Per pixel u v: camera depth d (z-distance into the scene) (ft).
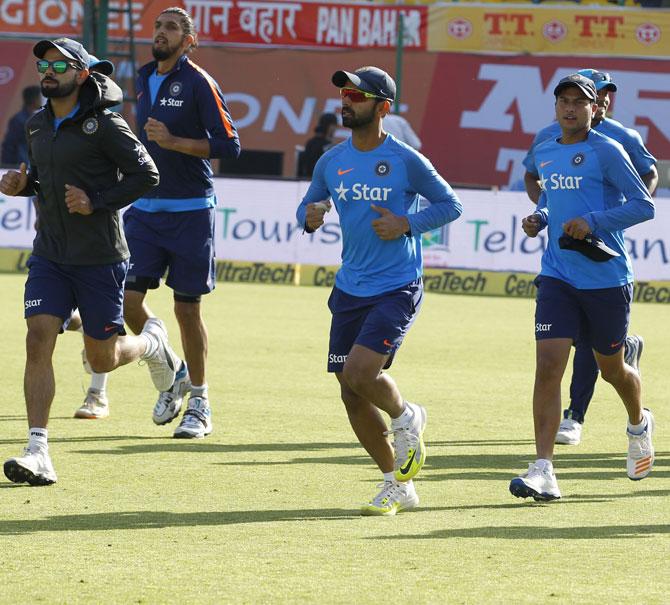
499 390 60.23
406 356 71.26
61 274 39.06
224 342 74.64
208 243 48.03
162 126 46.03
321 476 39.86
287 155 145.07
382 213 34.73
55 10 142.31
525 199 110.63
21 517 33.35
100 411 50.19
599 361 39.88
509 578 28.09
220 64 144.66
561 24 143.84
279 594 26.53
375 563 29.25
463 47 144.36
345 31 144.36
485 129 144.56
